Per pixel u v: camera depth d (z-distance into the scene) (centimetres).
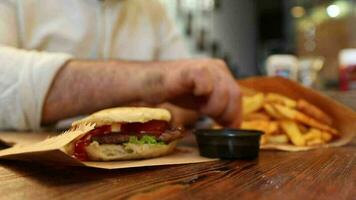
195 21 179
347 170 29
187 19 171
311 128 48
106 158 31
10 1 64
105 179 25
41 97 48
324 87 144
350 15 216
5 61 48
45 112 49
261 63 249
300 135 45
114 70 49
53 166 29
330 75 191
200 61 50
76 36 70
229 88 50
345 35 218
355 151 41
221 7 206
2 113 49
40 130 53
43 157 27
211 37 196
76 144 30
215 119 52
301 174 27
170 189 22
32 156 27
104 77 49
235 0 225
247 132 36
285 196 21
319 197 21
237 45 229
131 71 49
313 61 108
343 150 42
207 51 191
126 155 32
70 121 67
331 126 49
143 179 25
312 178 26
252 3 251
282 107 47
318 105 50
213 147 35
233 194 21
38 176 26
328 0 213
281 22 244
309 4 222
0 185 23
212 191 22
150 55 84
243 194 21
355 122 46
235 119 50
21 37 66
